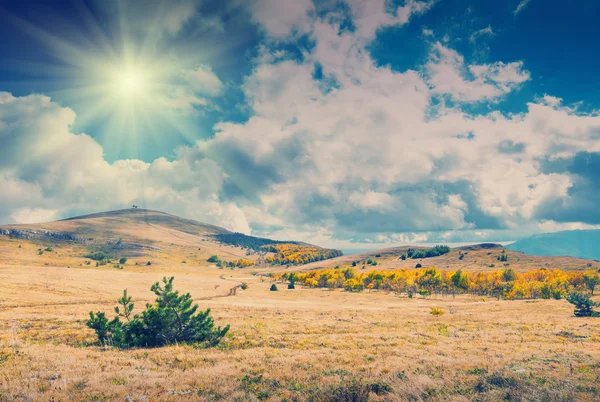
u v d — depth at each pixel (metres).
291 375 14.72
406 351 21.72
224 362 18.20
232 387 12.88
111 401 11.28
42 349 21.33
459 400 10.70
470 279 129.00
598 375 13.59
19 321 35.00
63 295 65.50
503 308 65.75
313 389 12.36
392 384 12.51
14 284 70.06
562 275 123.12
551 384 12.18
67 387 12.64
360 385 12.26
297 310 59.69
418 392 11.49
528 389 11.48
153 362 18.73
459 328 36.62
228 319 43.41
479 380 12.76
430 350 22.17
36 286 71.25
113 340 25.17
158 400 11.39
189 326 26.41
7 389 12.28
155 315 25.22
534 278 128.62
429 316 51.62
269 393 12.18
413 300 102.00
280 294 116.81
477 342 26.33
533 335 29.88
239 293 113.75
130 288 90.06
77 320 37.47
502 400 10.74
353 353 21.11
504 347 23.05
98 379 13.95
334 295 116.31
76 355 19.78
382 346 24.62
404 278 131.88
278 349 23.30
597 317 45.78
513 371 14.27
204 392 12.41
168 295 26.09
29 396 11.41
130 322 25.73
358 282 138.75
